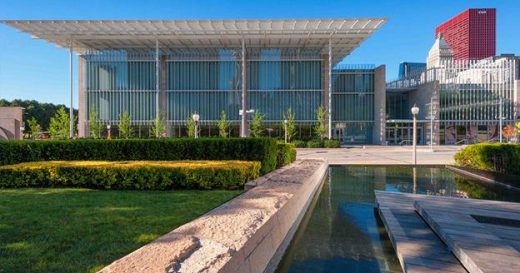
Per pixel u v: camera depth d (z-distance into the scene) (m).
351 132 48.84
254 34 39.78
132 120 44.66
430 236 5.54
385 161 20.80
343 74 48.81
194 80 45.41
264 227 4.29
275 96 45.66
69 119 41.59
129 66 44.97
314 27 37.50
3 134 37.81
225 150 10.91
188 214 5.86
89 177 9.02
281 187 7.36
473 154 15.72
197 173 8.76
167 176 8.76
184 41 42.75
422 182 13.01
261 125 43.56
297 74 45.75
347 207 8.55
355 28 37.59
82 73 45.75
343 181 13.30
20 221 5.36
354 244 5.67
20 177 9.10
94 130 41.75
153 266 2.92
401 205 7.80
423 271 4.15
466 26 163.00
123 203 6.79
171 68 45.41
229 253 3.24
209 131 45.47
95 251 4.08
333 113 48.62
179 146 11.00
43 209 6.21
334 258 5.04
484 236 4.93
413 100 54.91
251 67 45.69
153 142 11.05
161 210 6.17
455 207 6.99
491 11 161.12
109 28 37.31
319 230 6.49
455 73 50.56
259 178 9.16
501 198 9.84
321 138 42.38
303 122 45.56
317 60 45.69
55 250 4.11
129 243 4.36
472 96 50.09
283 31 38.69
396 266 4.73
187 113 45.34
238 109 45.47
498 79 50.22
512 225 5.88
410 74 56.66
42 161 10.70
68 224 5.21
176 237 3.73
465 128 50.09
